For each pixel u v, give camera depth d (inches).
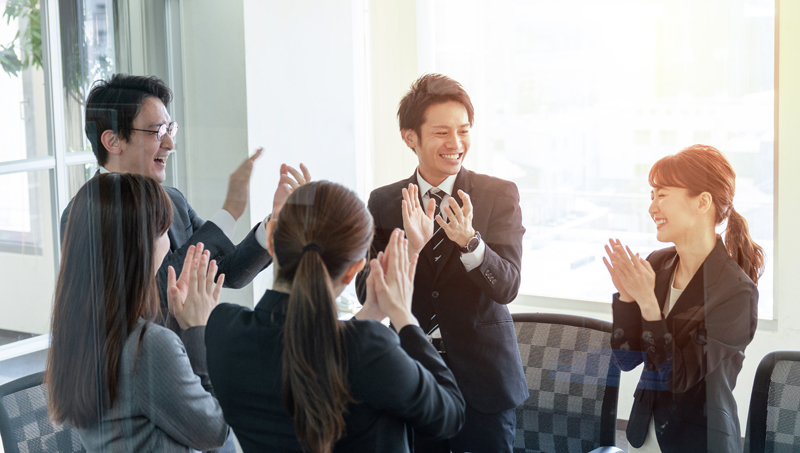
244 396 28.0
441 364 27.0
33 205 74.2
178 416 31.4
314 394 26.7
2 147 71.8
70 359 34.9
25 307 79.9
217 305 29.4
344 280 27.0
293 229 26.9
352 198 26.6
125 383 32.9
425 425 27.0
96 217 32.6
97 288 33.2
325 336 26.2
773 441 31.0
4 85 69.9
